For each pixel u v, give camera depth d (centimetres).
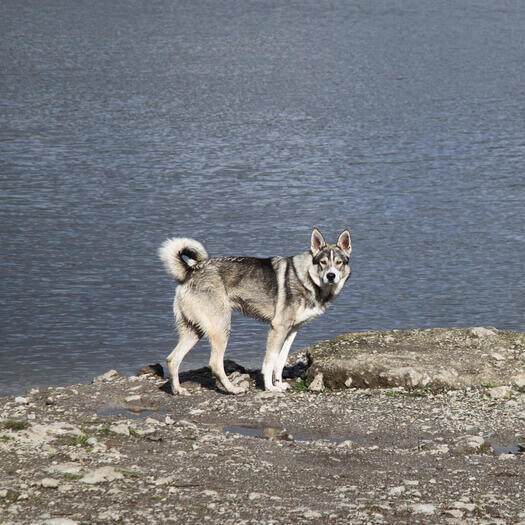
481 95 6181
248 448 858
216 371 1141
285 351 1179
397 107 5619
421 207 2962
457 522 656
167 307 1806
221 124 4875
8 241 2373
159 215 2783
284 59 8275
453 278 2058
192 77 6988
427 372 1135
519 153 4078
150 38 9681
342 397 1102
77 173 3478
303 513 662
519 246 2405
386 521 655
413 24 11438
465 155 4031
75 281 1997
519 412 1019
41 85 6269
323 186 3316
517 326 1688
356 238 2494
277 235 2530
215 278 1137
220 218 2753
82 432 866
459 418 998
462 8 13362
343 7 13450
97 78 6762
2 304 1792
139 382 1223
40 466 744
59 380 1333
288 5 13650
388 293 1930
